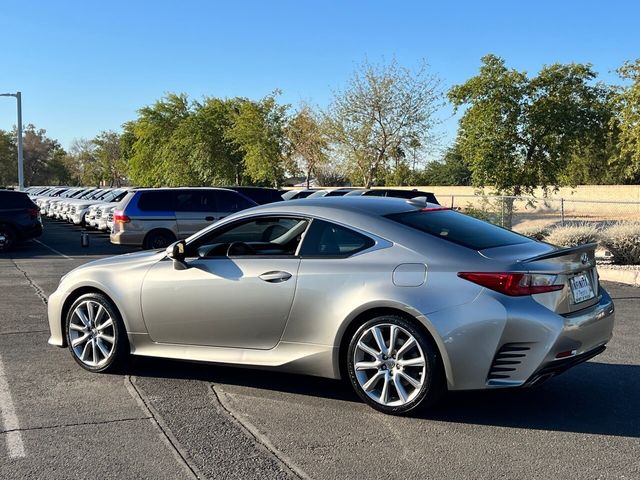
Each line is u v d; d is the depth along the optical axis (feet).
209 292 17.43
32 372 19.67
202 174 144.56
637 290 34.35
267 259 17.04
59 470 12.94
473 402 16.76
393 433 14.69
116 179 317.42
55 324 20.40
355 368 15.81
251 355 17.15
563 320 14.60
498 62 78.07
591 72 78.02
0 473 12.82
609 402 16.81
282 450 13.83
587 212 139.64
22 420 15.66
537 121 77.46
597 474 12.56
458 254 15.21
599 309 15.93
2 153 297.33
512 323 14.32
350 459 13.35
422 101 91.61
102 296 19.30
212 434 14.74
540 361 14.33
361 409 16.26
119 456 13.57
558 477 12.44
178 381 18.74
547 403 16.72
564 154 79.30
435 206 18.84
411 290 15.03
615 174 174.70
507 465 12.99
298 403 16.78
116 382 18.66
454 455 13.50
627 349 22.15
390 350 15.40
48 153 322.14
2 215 57.52
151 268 18.57
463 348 14.49
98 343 19.42
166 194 54.65
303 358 16.40
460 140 83.15
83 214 89.71
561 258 15.14
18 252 58.13
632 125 67.97
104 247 63.72
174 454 13.65
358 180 102.32
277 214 17.49
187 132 144.97
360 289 15.55
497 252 15.37
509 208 68.03
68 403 16.88
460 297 14.66
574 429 14.93
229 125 143.33
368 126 92.07
